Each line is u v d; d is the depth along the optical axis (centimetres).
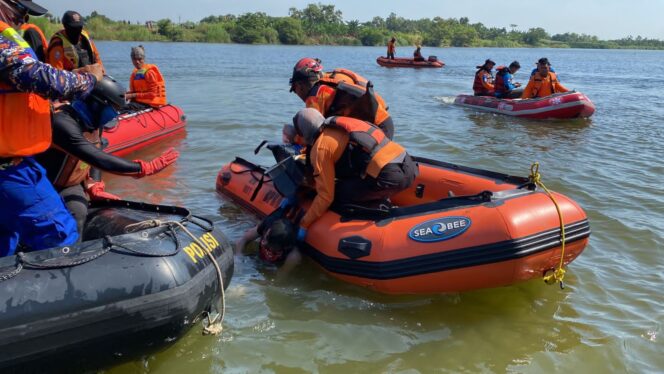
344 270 398
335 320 361
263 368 310
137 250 291
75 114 316
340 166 420
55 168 336
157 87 907
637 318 367
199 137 911
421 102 1477
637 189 644
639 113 1319
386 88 1866
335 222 415
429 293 386
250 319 359
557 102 1179
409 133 983
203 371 306
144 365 310
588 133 1032
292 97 1480
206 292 311
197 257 313
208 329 330
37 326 254
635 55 8569
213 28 7062
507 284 374
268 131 968
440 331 352
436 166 506
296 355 323
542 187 400
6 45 240
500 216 364
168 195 595
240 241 464
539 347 335
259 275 421
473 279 369
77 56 605
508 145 900
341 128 408
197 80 1950
